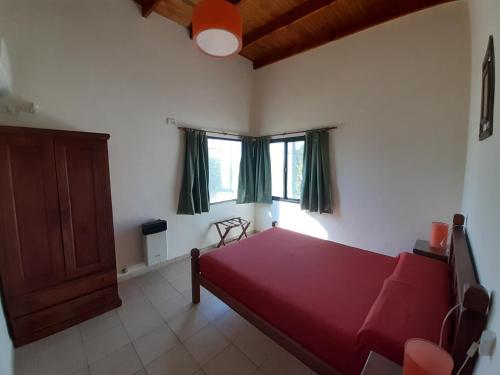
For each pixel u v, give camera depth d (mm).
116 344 1831
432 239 2191
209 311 2229
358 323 1263
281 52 3770
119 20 2576
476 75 1809
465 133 2348
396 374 931
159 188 3074
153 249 2936
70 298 1998
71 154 1942
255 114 4281
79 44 2326
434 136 2514
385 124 2824
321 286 1633
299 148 3818
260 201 4223
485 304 810
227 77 3781
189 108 3311
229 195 4141
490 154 1111
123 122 2686
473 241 1349
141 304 2330
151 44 2852
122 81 2645
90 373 1591
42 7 2105
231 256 2131
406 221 2762
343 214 3295
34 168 1779
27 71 2062
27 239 1774
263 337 1924
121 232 2771
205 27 1457
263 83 4113
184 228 3408
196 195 3385
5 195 1672
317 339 1295
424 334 1061
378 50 2816
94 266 2111
